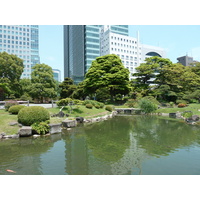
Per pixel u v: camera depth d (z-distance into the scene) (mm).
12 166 5449
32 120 10367
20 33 76688
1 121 10602
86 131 11539
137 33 81000
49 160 6000
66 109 17859
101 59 35031
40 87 33250
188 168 5363
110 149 7395
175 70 34406
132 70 78812
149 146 7883
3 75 31688
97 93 39344
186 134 10523
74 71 95688
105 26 81938
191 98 31031
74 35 95062
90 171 5102
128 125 14250
